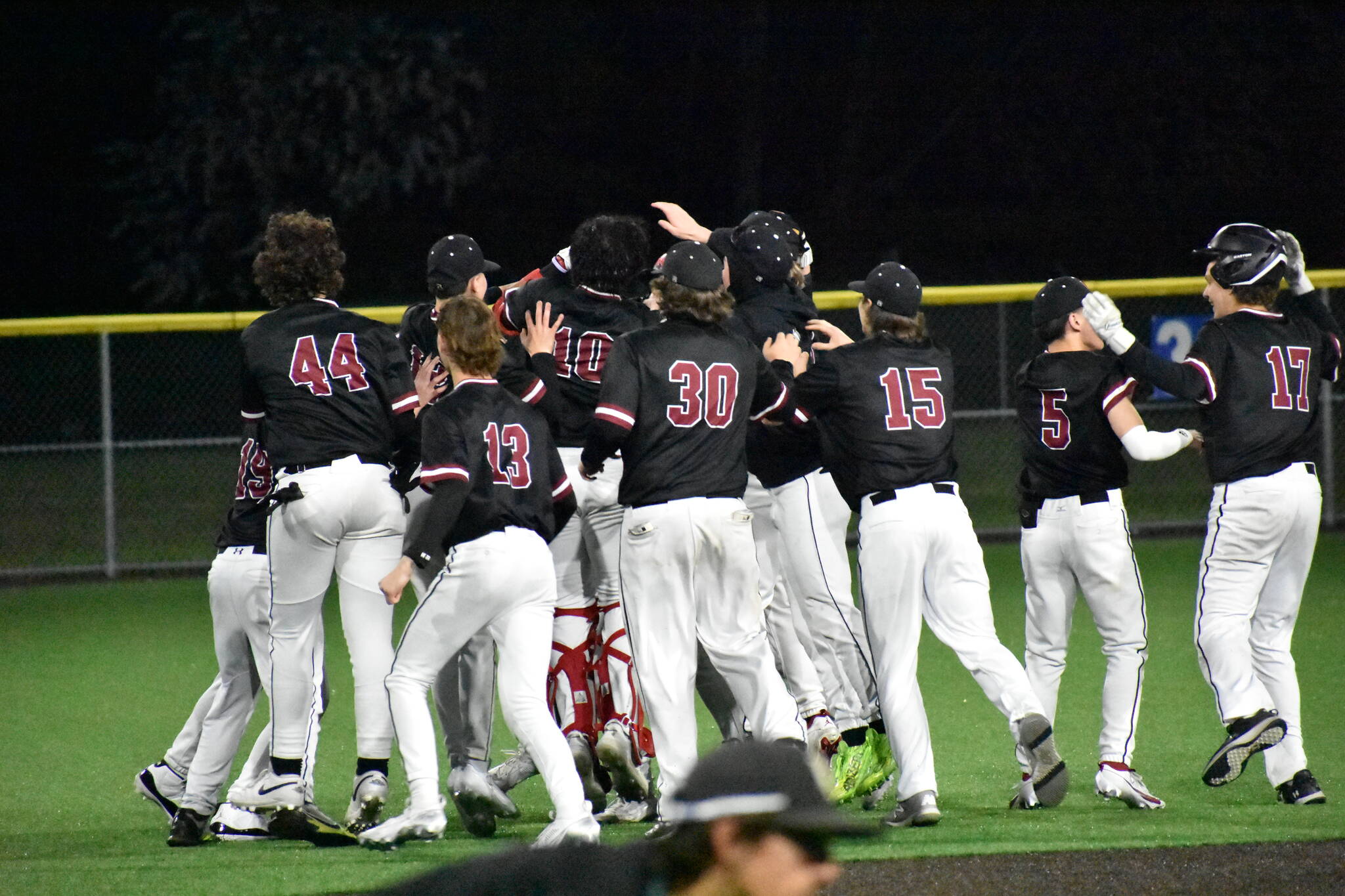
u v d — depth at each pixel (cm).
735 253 1931
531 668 1577
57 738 2269
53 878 1510
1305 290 1945
